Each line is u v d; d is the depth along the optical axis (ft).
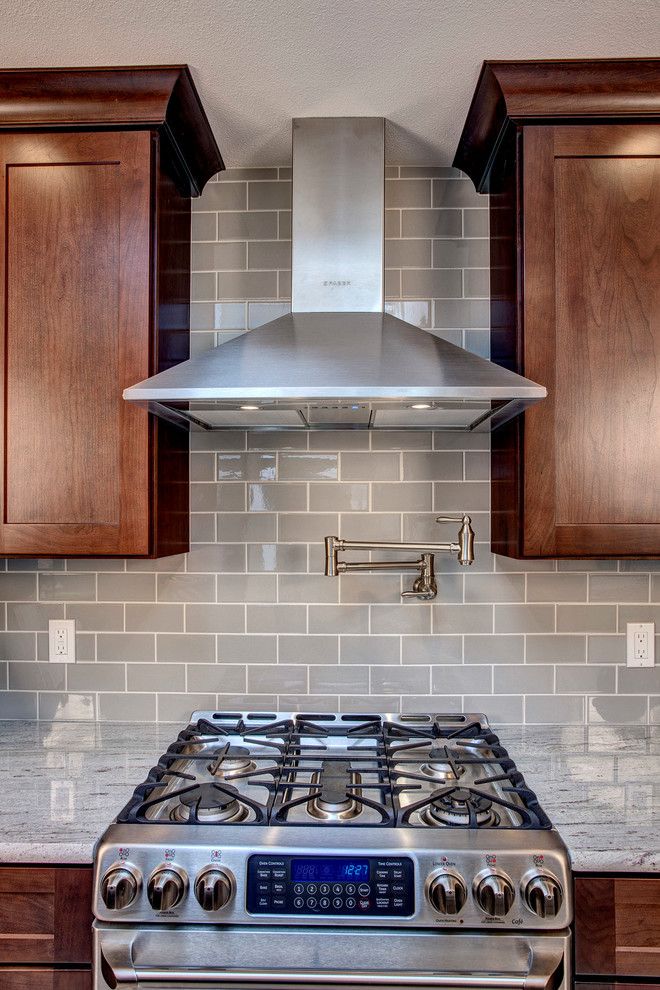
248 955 3.44
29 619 5.66
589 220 4.58
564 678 5.56
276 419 4.96
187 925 3.48
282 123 5.13
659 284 4.58
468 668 5.58
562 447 4.56
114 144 4.63
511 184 4.88
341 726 5.25
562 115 4.58
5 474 4.64
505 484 5.06
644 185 4.59
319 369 4.04
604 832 3.73
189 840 3.51
